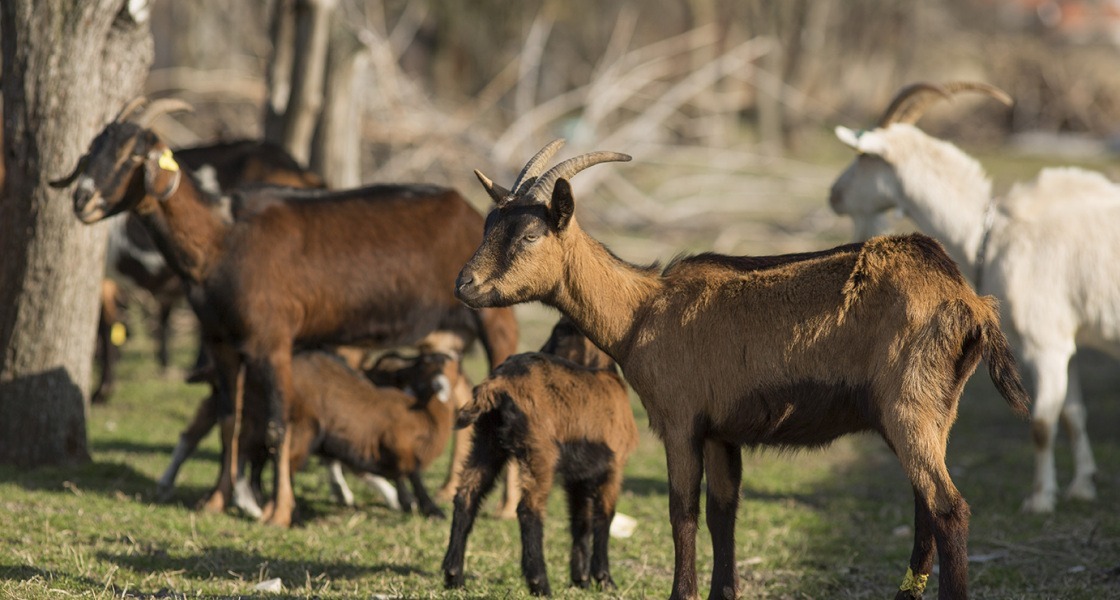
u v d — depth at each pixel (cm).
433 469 2483
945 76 9638
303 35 3155
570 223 1380
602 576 1571
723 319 1337
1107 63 9656
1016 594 1591
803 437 1320
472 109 5538
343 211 2072
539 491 1484
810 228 5353
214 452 2562
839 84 9425
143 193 1881
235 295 1931
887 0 9388
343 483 2123
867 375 1255
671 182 5681
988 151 8269
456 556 1491
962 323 1223
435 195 2180
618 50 8612
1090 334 2095
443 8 8875
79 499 1988
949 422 1249
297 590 1497
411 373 2098
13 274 2206
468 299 1383
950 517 1205
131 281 2827
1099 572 1706
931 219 2188
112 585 1460
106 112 2188
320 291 2008
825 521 2067
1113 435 2905
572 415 1517
